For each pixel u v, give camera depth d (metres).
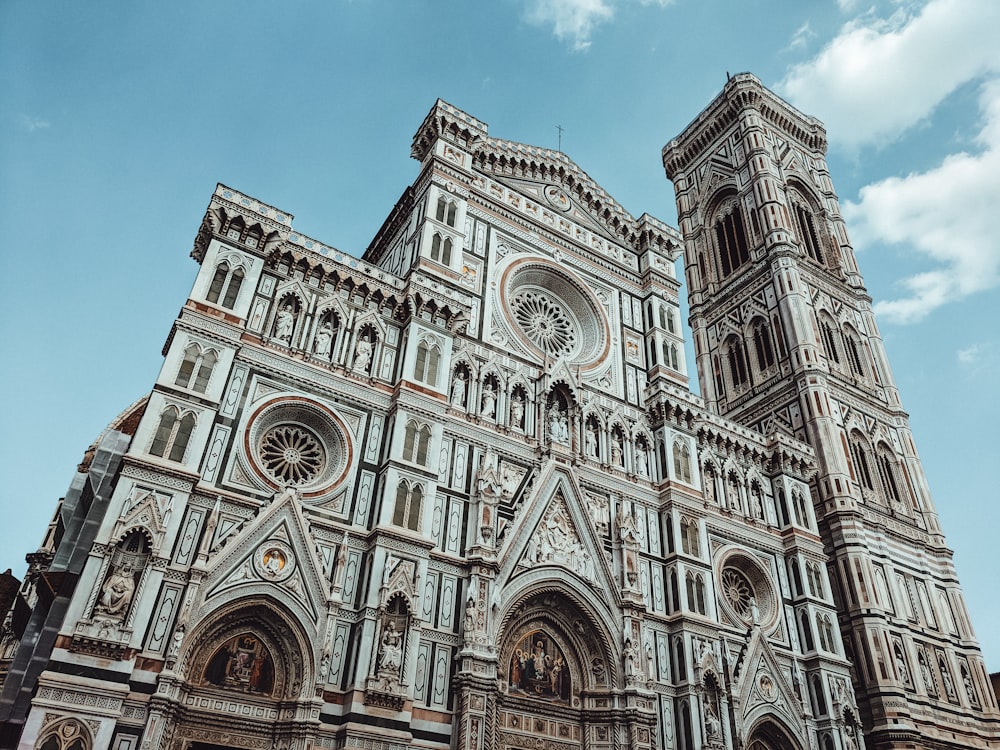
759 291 79.75
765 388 74.12
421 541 39.25
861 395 73.81
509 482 46.12
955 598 65.69
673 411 56.00
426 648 37.62
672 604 47.94
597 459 51.09
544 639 43.41
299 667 34.19
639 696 41.88
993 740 58.53
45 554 50.44
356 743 32.94
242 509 36.25
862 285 83.69
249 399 39.25
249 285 41.97
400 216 58.47
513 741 39.34
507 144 61.75
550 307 58.66
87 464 52.00
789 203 86.50
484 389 48.59
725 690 45.69
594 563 45.62
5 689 38.56
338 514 38.84
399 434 41.97
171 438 35.56
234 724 32.44
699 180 95.69
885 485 69.69
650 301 62.16
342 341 44.12
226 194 44.03
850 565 60.47
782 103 95.25
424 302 47.47
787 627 53.03
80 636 29.50
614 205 65.94
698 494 53.03
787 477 60.00
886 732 53.34
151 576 32.16
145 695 30.17
